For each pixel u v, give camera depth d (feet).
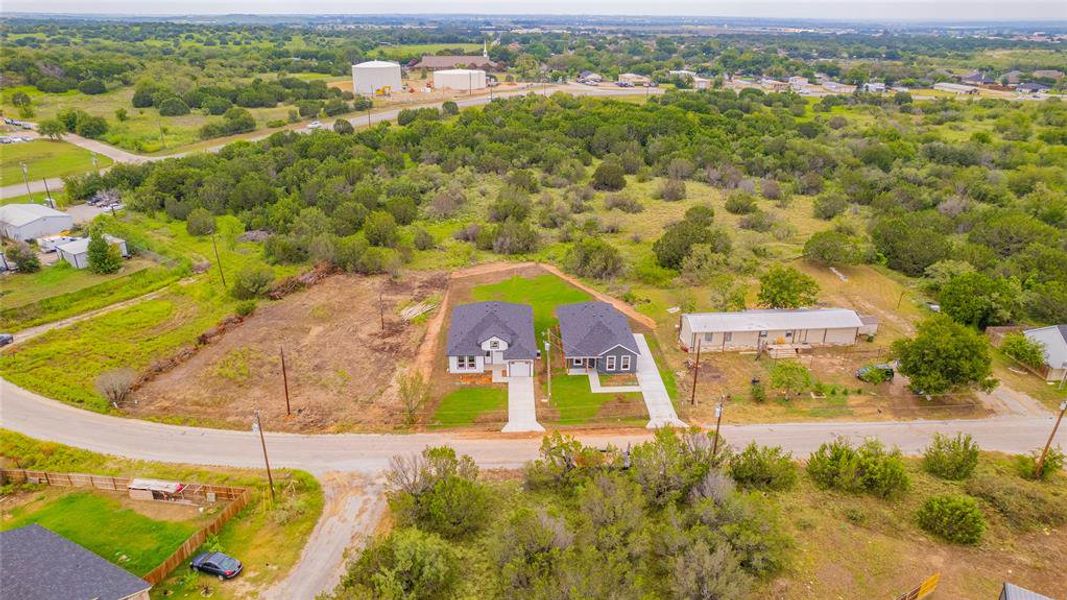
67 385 148.77
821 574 93.76
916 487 114.32
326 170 304.50
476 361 154.30
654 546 97.04
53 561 87.86
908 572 94.22
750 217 260.01
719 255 208.95
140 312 186.91
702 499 101.81
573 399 144.05
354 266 217.36
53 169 331.57
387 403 142.72
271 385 150.00
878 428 133.28
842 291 200.54
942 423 134.82
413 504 104.58
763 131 402.93
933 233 217.36
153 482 113.80
